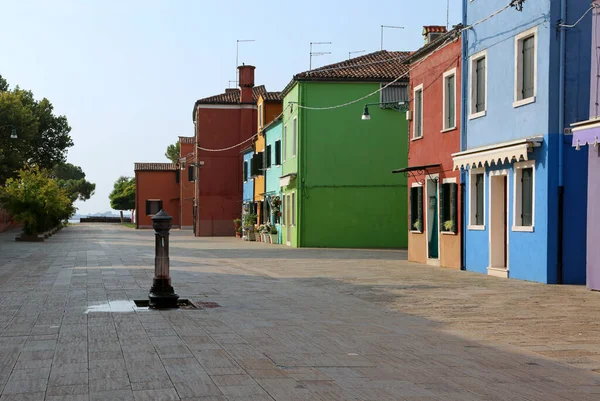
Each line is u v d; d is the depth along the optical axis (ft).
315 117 122.93
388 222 122.42
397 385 22.24
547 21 56.08
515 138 61.21
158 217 40.22
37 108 225.15
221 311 39.34
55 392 20.89
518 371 24.80
